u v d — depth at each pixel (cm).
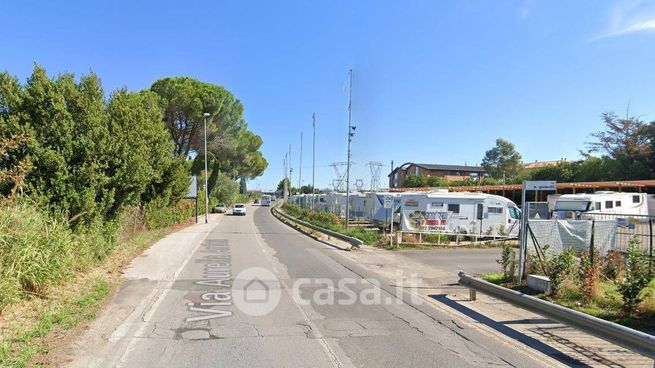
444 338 660
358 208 3450
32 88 1037
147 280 1092
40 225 851
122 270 1221
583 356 591
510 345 632
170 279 1114
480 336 675
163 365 530
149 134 1645
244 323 720
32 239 786
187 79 4519
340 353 583
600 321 576
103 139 1136
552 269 965
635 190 4203
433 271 1346
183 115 4444
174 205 3125
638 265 794
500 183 7062
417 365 545
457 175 9738
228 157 5856
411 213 2339
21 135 923
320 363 545
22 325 633
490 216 2333
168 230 2695
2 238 729
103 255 1249
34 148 995
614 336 555
